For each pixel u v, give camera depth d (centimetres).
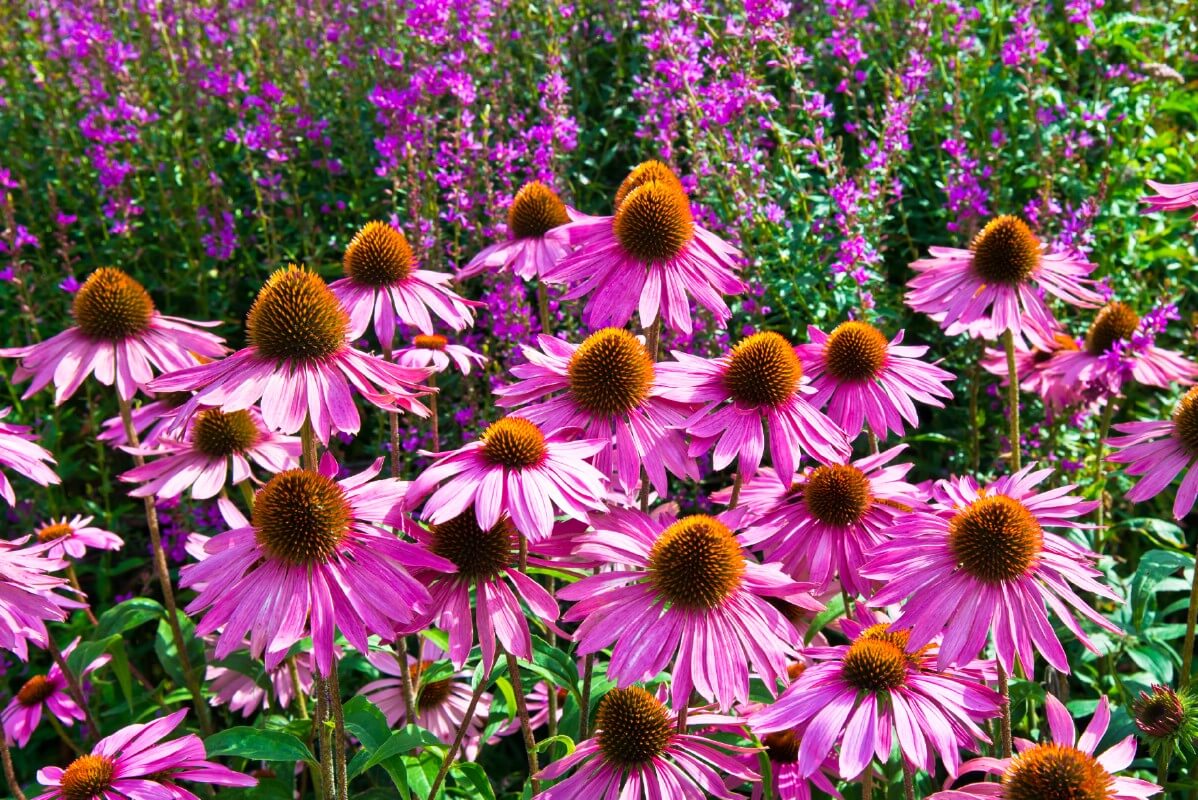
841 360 79
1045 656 65
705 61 110
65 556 95
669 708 69
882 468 80
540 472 66
